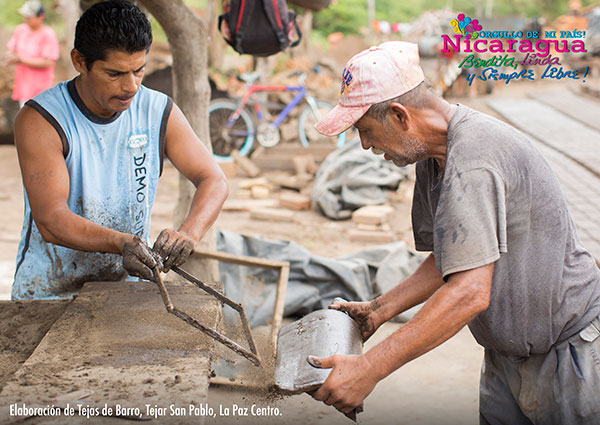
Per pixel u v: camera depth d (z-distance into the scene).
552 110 12.92
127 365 1.71
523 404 2.12
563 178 7.64
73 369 1.69
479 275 1.70
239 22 3.88
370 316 2.21
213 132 9.13
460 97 14.55
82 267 2.43
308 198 7.30
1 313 2.23
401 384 3.43
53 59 7.92
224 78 12.12
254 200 7.44
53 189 2.07
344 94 1.84
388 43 1.87
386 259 4.53
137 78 2.04
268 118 9.41
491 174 1.72
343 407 1.78
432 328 1.70
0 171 8.37
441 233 1.74
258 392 2.12
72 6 7.30
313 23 25.78
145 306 2.10
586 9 18.28
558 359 1.99
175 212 4.18
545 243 1.86
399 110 1.79
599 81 16.08
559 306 1.93
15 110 9.74
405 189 7.16
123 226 2.40
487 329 2.00
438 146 1.88
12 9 17.19
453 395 3.32
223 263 4.27
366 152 7.30
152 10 3.68
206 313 2.04
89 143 2.19
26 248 2.42
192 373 1.67
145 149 2.32
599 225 5.82
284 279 3.81
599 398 1.95
